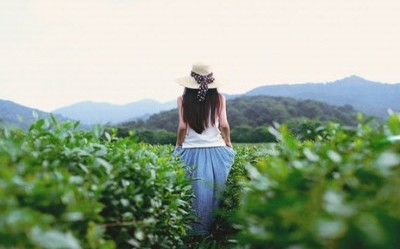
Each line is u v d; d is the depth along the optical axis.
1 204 1.92
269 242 2.26
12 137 3.06
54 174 2.64
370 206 1.79
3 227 1.80
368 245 1.66
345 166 2.25
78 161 3.19
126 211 3.30
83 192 2.61
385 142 2.54
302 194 2.12
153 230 3.58
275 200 2.07
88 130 3.66
